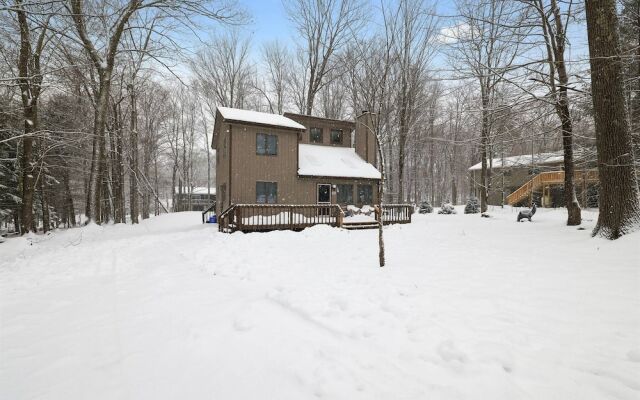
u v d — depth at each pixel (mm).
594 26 7625
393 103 22453
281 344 3352
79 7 13320
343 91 32219
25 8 9047
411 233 12023
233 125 17141
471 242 9094
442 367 2783
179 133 43938
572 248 7137
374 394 2449
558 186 26219
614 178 7258
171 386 2691
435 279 5426
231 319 4086
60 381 2822
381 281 5422
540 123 11070
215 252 8891
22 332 3926
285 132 18547
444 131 30703
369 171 21156
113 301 5039
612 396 2303
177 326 3932
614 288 4477
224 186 19062
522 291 4613
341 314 4082
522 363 2771
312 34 31812
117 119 25125
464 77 9891
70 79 13625
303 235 12055
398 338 3357
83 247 10805
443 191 43594
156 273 6852
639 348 2910
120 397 2559
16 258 9594
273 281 5879
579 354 2887
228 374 2836
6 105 14281
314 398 2451
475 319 3725
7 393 2664
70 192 29031
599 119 7555
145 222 24516
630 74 9594
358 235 11898
